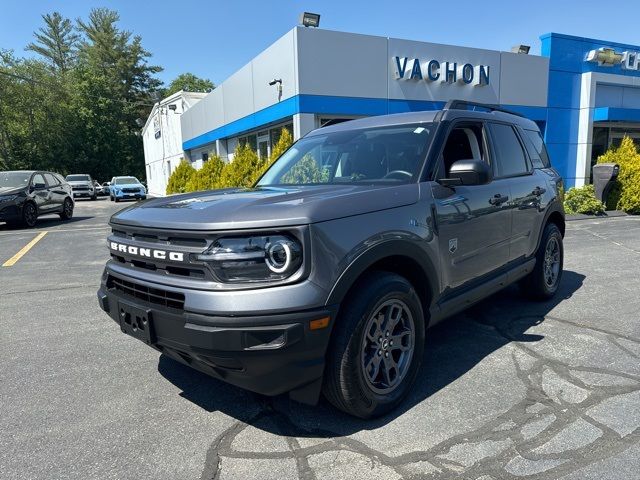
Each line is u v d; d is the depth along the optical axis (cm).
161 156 3406
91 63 5869
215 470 238
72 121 4428
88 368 364
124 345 411
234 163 1240
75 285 635
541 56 1476
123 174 4884
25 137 4175
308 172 386
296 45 1102
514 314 473
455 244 338
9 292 600
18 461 248
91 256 860
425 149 340
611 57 1566
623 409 287
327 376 260
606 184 1323
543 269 488
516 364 355
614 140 1759
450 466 237
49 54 5919
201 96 2784
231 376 248
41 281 661
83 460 248
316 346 242
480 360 364
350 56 1163
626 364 351
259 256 235
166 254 258
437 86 1284
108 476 235
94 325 466
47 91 4272
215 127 1886
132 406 305
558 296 533
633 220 1216
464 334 421
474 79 1325
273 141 1472
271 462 244
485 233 374
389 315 285
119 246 296
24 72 4216
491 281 391
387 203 286
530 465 236
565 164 1593
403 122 382
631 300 511
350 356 256
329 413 292
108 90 4831
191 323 239
